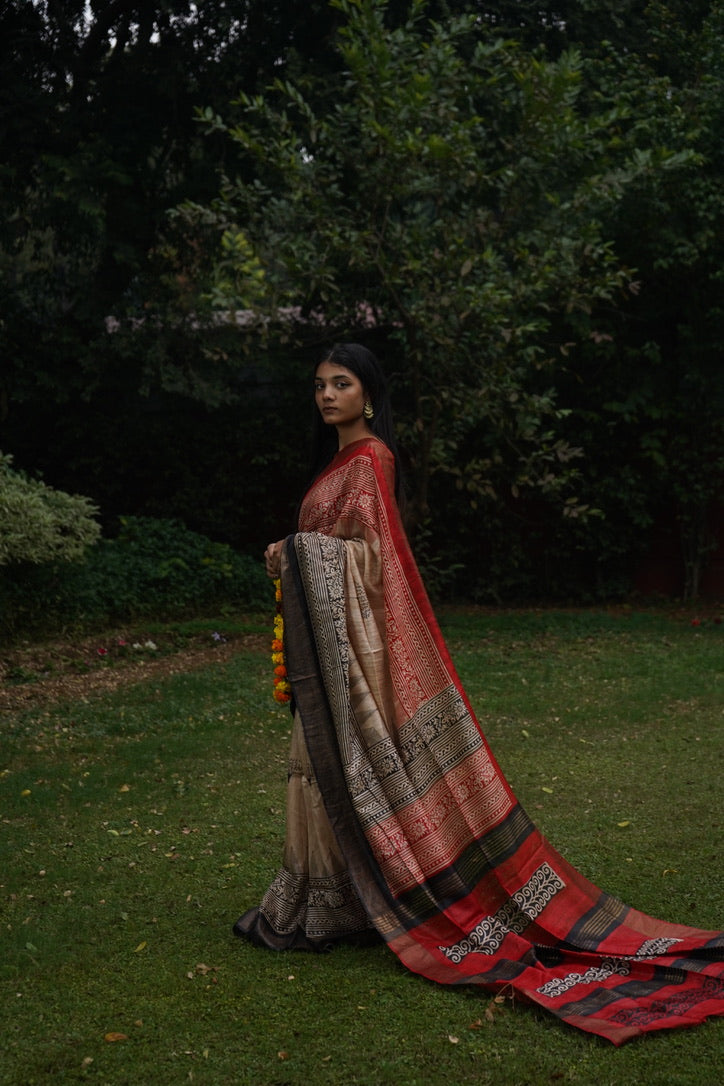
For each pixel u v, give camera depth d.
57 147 11.03
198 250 11.70
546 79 9.03
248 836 4.55
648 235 10.48
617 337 11.21
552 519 11.80
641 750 5.83
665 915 3.57
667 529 11.82
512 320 9.36
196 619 10.50
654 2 10.95
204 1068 2.66
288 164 9.12
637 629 9.80
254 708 7.05
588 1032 2.77
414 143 8.55
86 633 9.45
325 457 3.58
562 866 3.42
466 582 12.18
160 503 12.52
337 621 3.22
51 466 12.68
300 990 3.08
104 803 5.08
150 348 11.27
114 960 3.33
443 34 8.94
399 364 11.15
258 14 10.94
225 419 12.36
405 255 9.10
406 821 3.26
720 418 11.06
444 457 10.12
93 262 11.93
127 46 11.70
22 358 11.46
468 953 3.18
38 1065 2.69
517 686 7.53
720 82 10.15
